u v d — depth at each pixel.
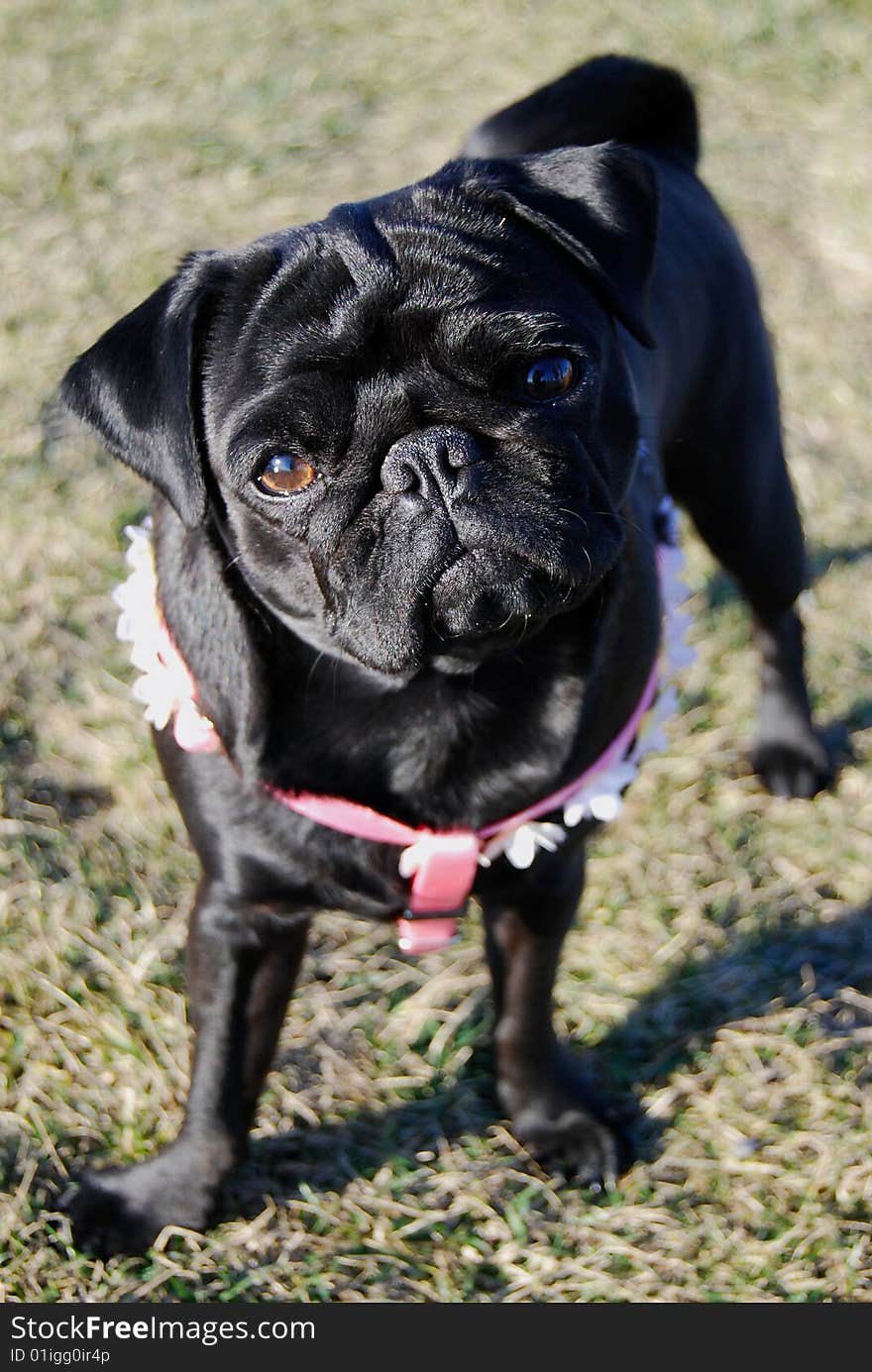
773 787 0.75
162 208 1.13
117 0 1.44
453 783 0.53
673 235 0.66
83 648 0.79
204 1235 0.59
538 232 0.51
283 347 0.48
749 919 0.70
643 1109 0.64
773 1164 0.61
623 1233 0.60
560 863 0.56
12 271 1.05
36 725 0.75
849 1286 0.58
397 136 1.24
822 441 0.93
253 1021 0.58
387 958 0.68
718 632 0.81
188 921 0.57
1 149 1.19
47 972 0.66
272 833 0.53
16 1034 0.64
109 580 0.81
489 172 0.52
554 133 0.70
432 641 0.49
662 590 0.58
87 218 1.12
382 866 0.54
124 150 1.20
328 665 0.51
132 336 0.51
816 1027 0.65
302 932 0.58
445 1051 0.65
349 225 0.49
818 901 0.70
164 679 0.53
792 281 1.07
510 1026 0.61
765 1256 0.58
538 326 0.48
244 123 1.24
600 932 0.69
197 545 0.52
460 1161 0.62
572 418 0.49
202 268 0.50
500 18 1.42
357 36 1.38
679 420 0.67
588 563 0.48
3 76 1.30
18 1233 0.58
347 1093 0.64
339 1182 0.61
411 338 0.47
